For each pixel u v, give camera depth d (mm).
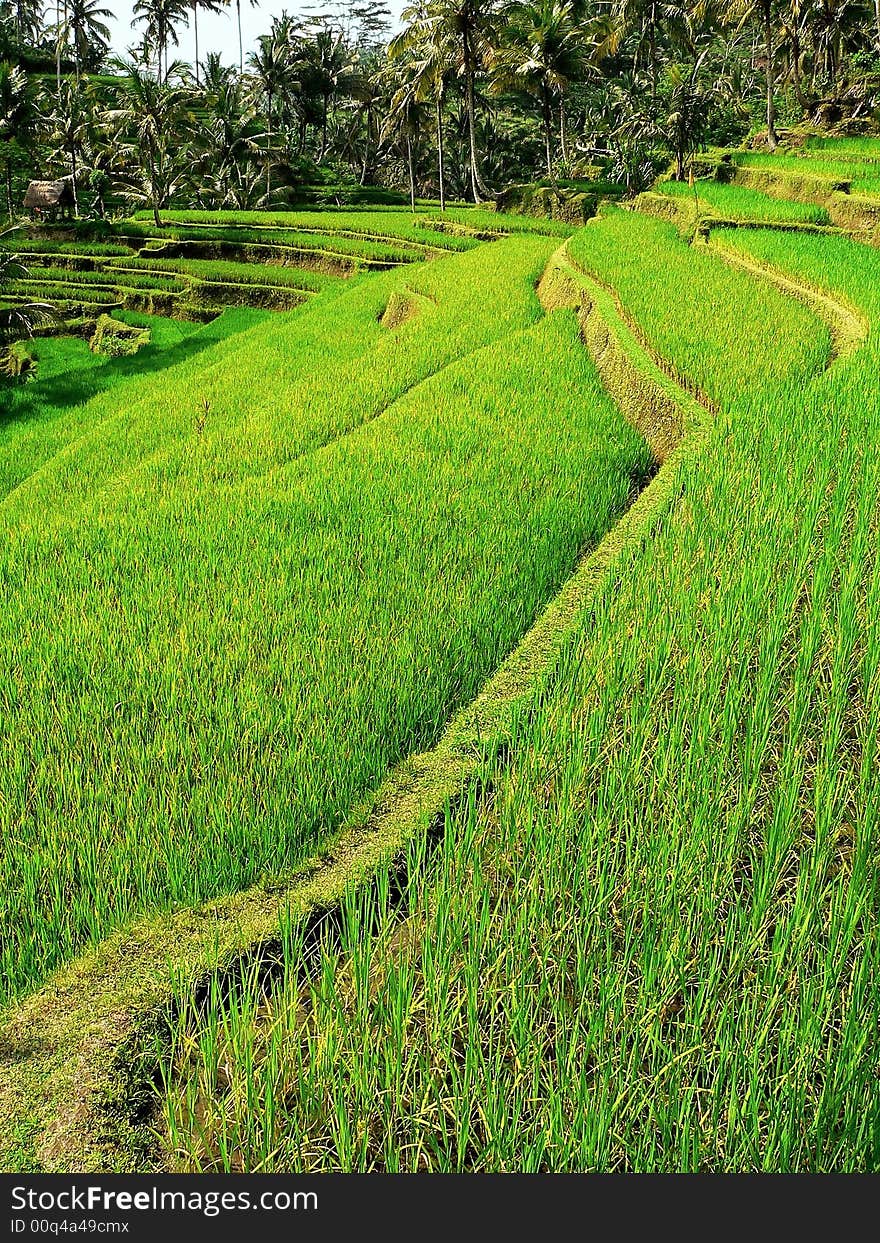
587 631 6949
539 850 4496
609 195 40375
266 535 9133
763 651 5961
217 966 4305
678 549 7668
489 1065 3348
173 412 15883
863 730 5273
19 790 5359
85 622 7430
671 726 5281
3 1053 3930
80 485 13203
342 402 14461
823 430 9672
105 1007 4129
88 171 50562
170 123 48375
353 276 35594
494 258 26344
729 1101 3150
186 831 5016
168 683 6465
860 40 43281
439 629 7246
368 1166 3377
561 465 10977
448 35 42500
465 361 15617
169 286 35344
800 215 25391
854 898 3949
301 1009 4078
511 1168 3178
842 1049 3246
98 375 24531
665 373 13414
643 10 43125
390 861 4938
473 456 11281
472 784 4973
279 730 5895
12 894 4641
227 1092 3672
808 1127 3213
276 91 60156
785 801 4492
